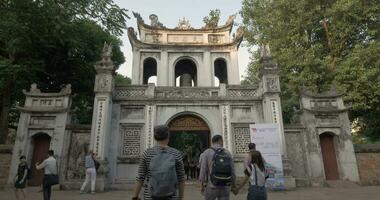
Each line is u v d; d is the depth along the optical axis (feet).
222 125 54.60
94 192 43.19
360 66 60.18
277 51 73.05
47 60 69.72
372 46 61.36
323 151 55.01
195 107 56.03
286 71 71.46
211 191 18.67
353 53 62.44
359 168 53.42
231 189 19.43
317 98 57.21
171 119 55.21
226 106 55.88
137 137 53.72
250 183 19.36
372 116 68.18
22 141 50.01
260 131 47.44
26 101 52.75
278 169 45.93
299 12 70.90
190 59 72.43
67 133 51.90
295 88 68.85
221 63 76.23
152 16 77.56
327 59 66.03
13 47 51.90
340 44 71.46
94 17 48.88
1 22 44.52
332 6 68.18
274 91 53.98
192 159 67.41
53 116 52.19
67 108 52.31
